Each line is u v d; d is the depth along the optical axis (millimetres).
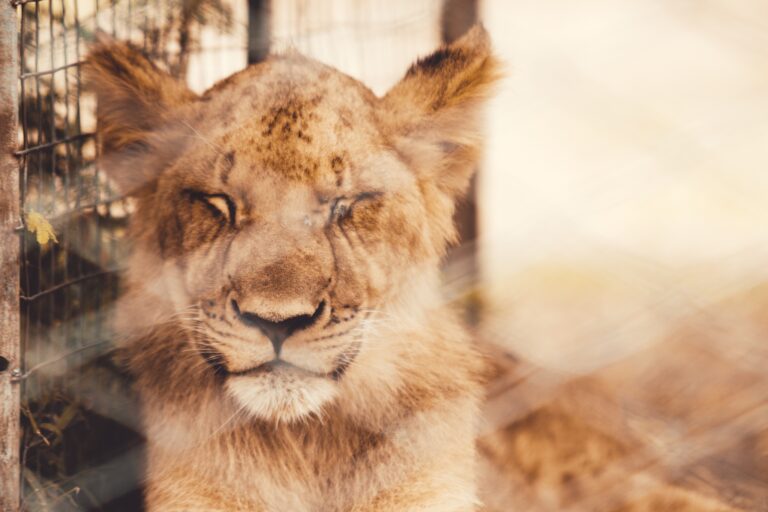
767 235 9008
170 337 4938
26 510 4680
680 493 5977
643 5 8156
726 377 7227
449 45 5297
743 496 6141
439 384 5145
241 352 4480
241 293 4402
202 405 4918
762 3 6359
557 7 8180
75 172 5621
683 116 8125
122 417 5535
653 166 6965
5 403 4246
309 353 4484
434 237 5145
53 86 5184
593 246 8375
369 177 4719
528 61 5906
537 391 6121
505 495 5719
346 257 4605
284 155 4602
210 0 6559
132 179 5012
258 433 4996
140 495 5461
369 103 4922
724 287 7180
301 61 4867
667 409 6988
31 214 4367
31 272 5422
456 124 5098
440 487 5035
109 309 5703
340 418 5035
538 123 8930
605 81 8406
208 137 4715
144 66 4926
